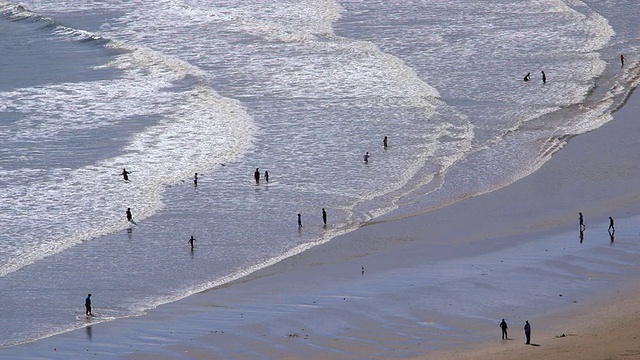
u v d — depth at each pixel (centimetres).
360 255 15762
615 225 16712
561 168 19988
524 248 15750
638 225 16662
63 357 12119
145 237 16888
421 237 16512
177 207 18375
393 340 12256
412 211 17838
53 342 12638
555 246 15762
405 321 12888
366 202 18425
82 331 13012
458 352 11688
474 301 13525
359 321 12950
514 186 19025
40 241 16688
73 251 16250
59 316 13600
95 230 17238
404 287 14150
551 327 12506
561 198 18300
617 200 18112
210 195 18975
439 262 15262
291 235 16838
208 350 12162
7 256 16012
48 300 14212
